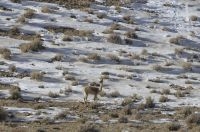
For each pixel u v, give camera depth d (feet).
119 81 454.81
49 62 481.87
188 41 614.75
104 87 431.02
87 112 343.67
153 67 507.30
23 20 575.38
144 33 611.06
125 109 351.87
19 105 347.36
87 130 270.67
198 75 512.63
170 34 625.00
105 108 363.15
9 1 635.25
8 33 539.70
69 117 321.11
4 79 416.26
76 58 503.20
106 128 288.71
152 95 424.87
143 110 369.71
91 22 614.34
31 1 650.43
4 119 298.35
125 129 287.28
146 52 546.26
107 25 615.57
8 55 473.67
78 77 447.42
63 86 418.31
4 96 369.50
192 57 564.30
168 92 435.53
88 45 544.21
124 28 613.52
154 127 303.68
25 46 500.74
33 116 314.96
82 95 398.21
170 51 568.82
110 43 560.61
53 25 581.12
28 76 433.48
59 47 523.70
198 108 388.37
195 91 454.40
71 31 573.33
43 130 269.23
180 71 514.27
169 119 340.18
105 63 502.79
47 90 401.70
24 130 264.52
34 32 553.64
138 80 467.93
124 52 540.93
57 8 640.58
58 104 363.15
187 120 327.26
